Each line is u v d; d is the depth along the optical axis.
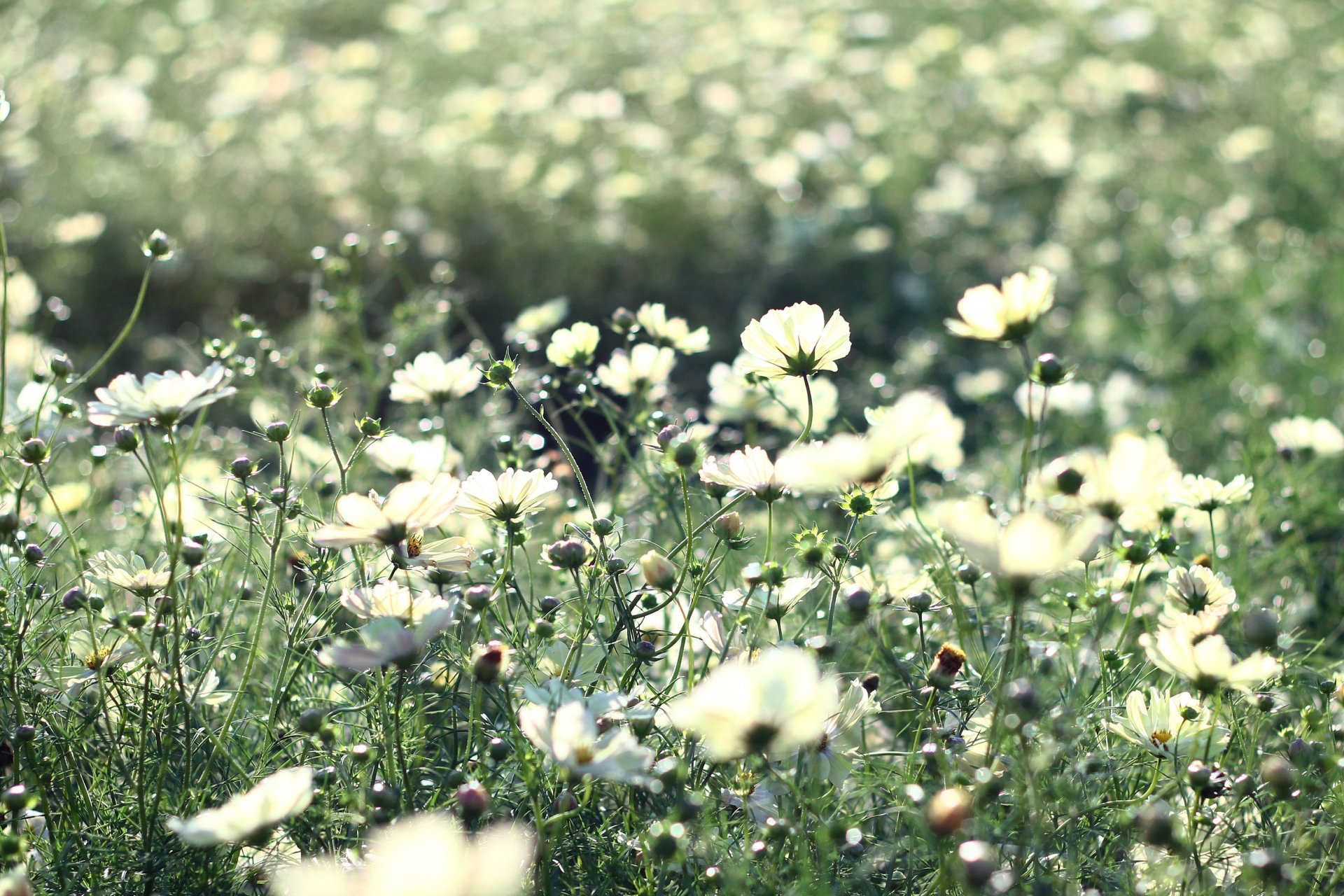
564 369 3.11
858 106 5.86
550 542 2.16
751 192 4.80
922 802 1.87
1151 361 3.65
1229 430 3.01
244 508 2.03
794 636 2.06
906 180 4.98
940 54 6.74
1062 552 1.80
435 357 2.14
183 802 1.94
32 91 5.82
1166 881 1.89
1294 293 3.95
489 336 4.04
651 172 4.72
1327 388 3.22
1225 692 1.99
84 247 4.13
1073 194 5.05
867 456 1.86
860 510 1.98
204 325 4.14
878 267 4.33
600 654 2.02
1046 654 2.00
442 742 2.01
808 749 1.92
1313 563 2.34
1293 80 6.18
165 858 1.92
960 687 1.97
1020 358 3.66
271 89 6.27
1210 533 2.18
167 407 1.91
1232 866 1.93
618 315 2.24
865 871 1.90
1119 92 6.16
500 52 6.80
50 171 4.82
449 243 4.21
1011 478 2.61
